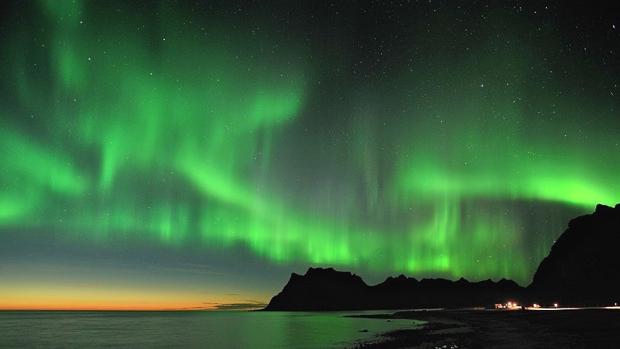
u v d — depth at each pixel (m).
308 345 39.34
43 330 75.75
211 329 72.62
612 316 48.84
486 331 41.94
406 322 72.81
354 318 107.56
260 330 66.19
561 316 54.69
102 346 43.62
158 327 84.00
